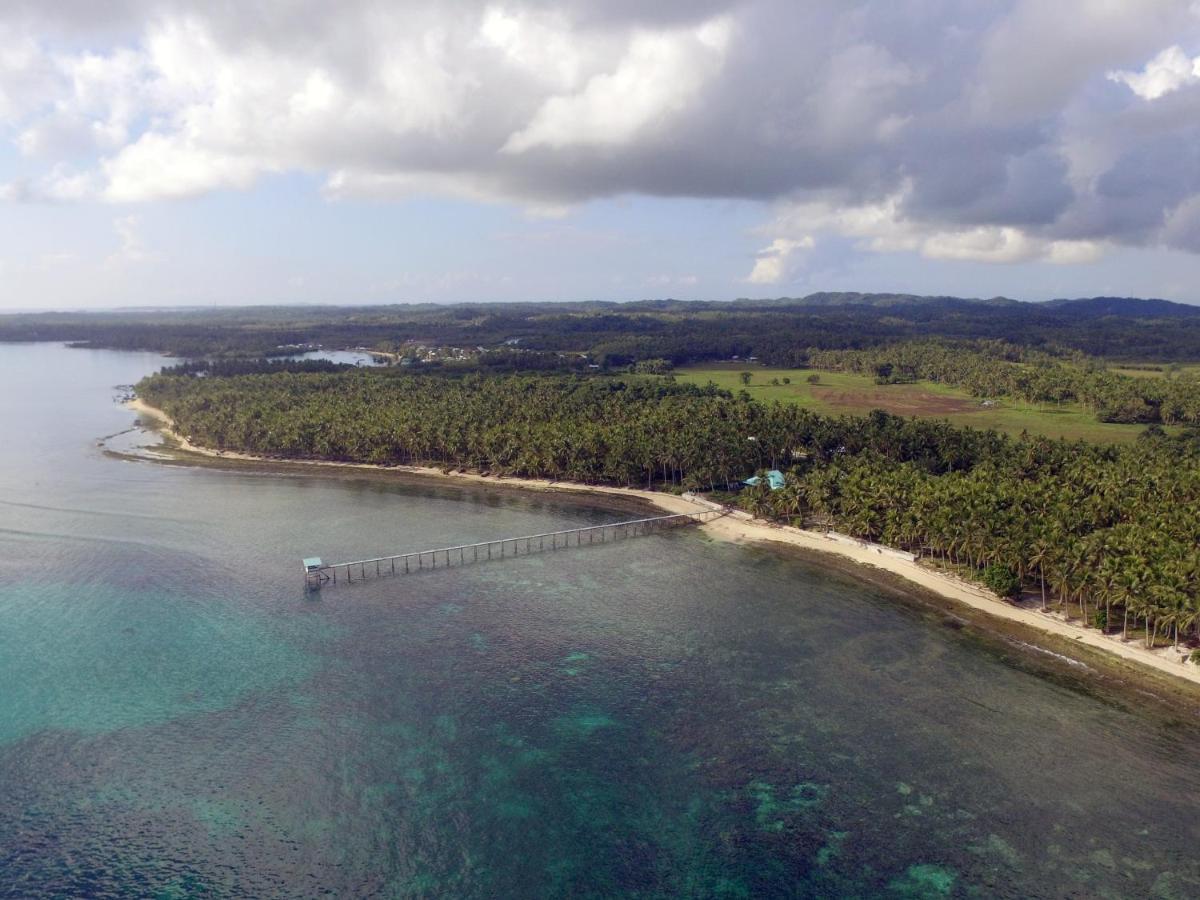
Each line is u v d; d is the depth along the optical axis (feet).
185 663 384.47
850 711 346.33
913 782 299.38
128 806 282.77
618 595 475.31
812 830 275.18
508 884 251.19
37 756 309.42
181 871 254.06
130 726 330.54
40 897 242.58
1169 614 368.68
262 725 333.42
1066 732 328.90
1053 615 427.74
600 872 256.52
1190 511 469.16
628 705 351.87
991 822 278.26
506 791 294.46
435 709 347.97
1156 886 249.75
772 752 318.04
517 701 354.95
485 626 431.02
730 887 251.19
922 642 408.26
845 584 487.61
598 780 301.02
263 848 264.11
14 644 400.06
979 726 334.44
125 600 457.27
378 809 283.79
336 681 370.12
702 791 295.28
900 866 259.19
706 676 376.27
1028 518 467.93
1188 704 344.28
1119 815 281.13
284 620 435.12
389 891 247.91
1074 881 252.01
